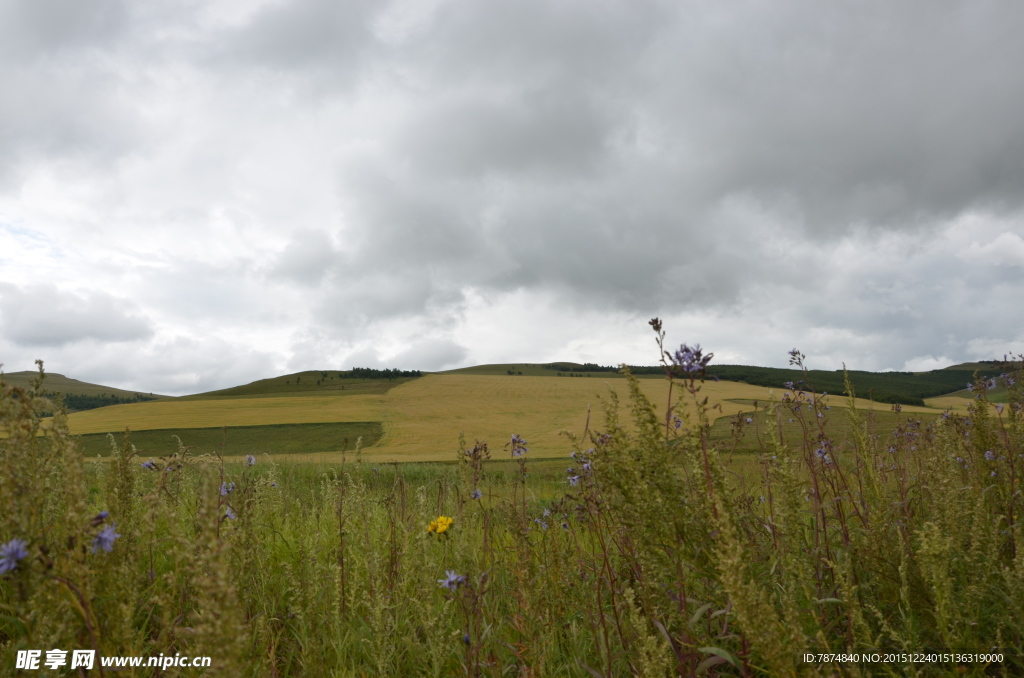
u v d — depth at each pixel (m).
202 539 1.89
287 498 5.35
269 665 2.51
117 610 2.08
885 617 2.66
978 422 3.51
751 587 2.05
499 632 2.85
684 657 2.31
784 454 2.82
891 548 2.80
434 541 3.98
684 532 2.49
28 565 1.73
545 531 3.29
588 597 3.04
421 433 62.06
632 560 2.62
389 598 3.01
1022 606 2.33
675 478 2.55
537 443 45.69
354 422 72.31
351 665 2.68
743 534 2.75
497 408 87.06
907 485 3.43
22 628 2.10
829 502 2.90
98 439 49.28
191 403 100.69
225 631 1.69
